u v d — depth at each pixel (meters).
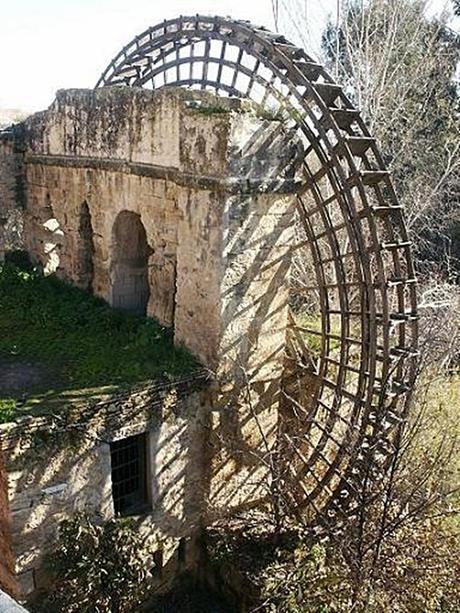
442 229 23.59
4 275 15.78
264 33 11.12
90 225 14.73
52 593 9.04
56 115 14.84
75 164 14.20
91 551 8.98
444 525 10.89
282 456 11.15
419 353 10.77
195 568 11.20
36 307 13.86
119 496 10.12
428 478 11.11
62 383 10.07
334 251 10.48
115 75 15.89
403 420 10.47
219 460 10.84
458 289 20.91
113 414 9.42
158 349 11.46
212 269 10.25
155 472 10.22
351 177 9.91
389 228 10.70
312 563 10.09
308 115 9.98
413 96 22.28
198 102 10.40
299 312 18.14
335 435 12.64
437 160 23.31
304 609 9.55
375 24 20.34
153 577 10.65
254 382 11.03
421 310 18.22
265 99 11.04
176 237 11.35
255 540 10.73
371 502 9.42
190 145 10.39
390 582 9.38
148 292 14.45
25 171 16.91
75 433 9.09
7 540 9.05
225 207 9.87
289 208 10.70
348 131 10.80
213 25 12.10
